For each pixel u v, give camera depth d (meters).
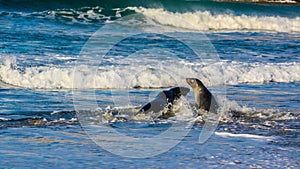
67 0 81.44
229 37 66.81
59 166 19.75
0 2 78.19
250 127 26.86
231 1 89.81
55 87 38.03
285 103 34.03
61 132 25.08
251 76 44.19
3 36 56.16
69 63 44.41
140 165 20.11
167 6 82.00
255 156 21.47
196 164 20.31
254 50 57.66
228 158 21.16
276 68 46.59
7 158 20.55
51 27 65.56
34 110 30.14
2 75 39.31
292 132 25.89
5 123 26.62
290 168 19.98
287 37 70.94
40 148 22.17
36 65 43.06
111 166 19.91
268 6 94.25
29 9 79.19
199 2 84.94
